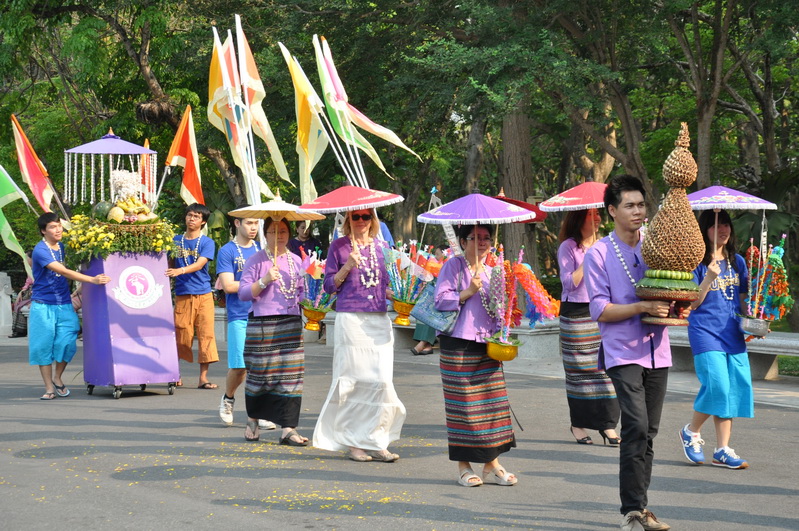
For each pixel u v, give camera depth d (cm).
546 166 5084
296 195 3388
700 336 938
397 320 996
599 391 1052
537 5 2377
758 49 2297
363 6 2720
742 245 2548
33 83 3684
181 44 2969
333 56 2873
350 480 889
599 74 2195
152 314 1517
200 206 1598
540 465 952
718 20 2366
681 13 2544
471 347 859
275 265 1054
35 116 4109
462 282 857
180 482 884
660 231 680
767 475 896
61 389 1512
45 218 1488
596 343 1063
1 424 1222
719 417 937
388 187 3306
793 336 1567
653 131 3875
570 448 1040
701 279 935
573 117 2477
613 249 715
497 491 841
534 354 1898
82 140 3653
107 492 843
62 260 1504
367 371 982
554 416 1242
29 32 3023
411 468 945
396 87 2645
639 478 691
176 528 724
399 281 991
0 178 1644
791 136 3553
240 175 3281
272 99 2889
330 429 1001
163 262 1538
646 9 2381
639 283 695
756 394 1409
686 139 686
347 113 1397
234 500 812
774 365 1596
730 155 3834
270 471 930
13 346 2453
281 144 2902
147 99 3316
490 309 852
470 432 852
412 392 1497
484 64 2181
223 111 1509
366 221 987
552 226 5184
